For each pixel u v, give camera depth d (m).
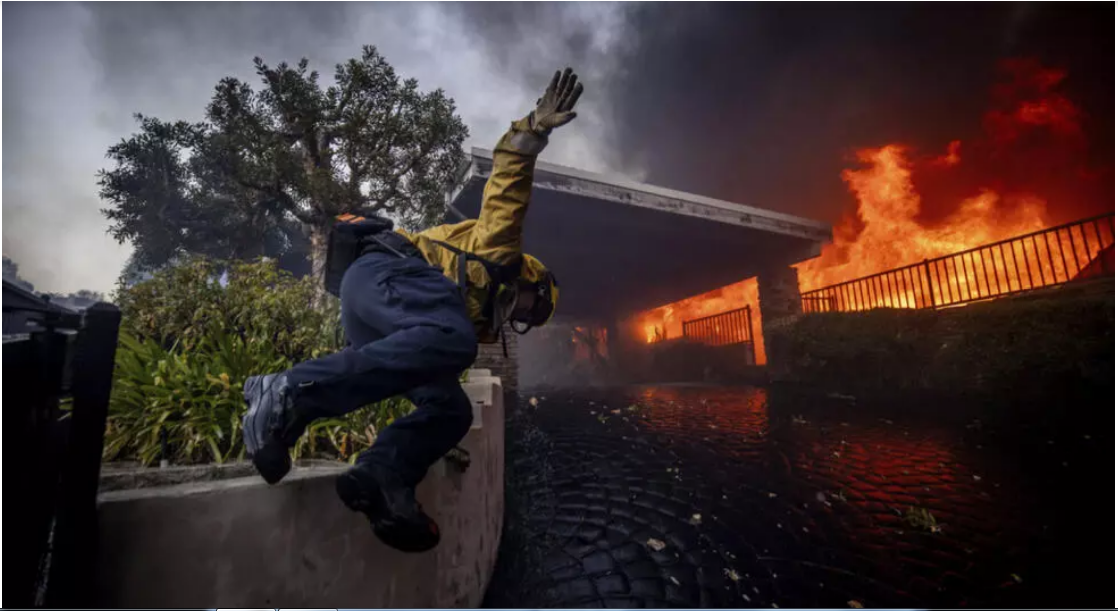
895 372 7.04
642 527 2.88
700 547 2.60
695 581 2.25
